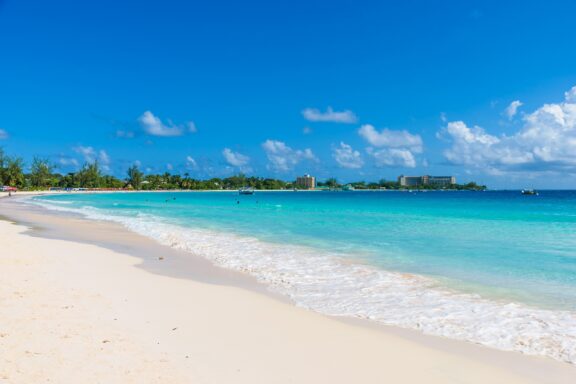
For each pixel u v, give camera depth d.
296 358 6.58
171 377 5.64
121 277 12.12
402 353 6.93
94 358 6.06
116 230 25.62
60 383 5.25
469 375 6.17
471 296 10.45
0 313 7.81
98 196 114.19
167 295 10.20
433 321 8.59
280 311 9.13
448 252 16.98
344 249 17.89
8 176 128.25
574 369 6.41
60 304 8.68
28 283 10.34
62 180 167.25
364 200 92.31
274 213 43.91
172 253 17.09
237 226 28.36
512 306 9.56
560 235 22.61
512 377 6.14
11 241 18.36
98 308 8.60
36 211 44.44
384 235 22.92
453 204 66.62
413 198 107.81
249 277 12.75
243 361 6.38
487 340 7.57
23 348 6.25
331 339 7.48
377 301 10.05
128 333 7.25
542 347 7.24
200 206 60.84
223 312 8.92
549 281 11.98
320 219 34.78
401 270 13.58
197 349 6.75
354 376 6.02
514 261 15.02
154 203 70.94
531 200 86.75
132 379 5.48
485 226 28.03
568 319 8.63
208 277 12.71
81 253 16.27
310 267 14.11
